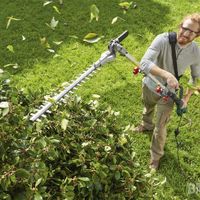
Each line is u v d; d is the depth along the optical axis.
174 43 3.68
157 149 4.48
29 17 6.61
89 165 2.71
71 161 2.65
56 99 2.86
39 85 5.41
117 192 2.80
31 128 2.54
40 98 2.99
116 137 3.02
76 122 2.92
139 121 5.12
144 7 7.20
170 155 4.73
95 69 3.18
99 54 6.07
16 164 2.39
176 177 4.50
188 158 4.74
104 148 2.81
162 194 4.29
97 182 2.64
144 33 6.61
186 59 3.79
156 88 3.89
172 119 5.15
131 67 5.90
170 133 4.99
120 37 3.37
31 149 2.45
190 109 5.34
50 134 2.78
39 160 2.41
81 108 3.06
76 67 5.77
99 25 6.63
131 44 6.37
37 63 5.73
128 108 5.27
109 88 5.52
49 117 2.83
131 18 6.88
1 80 2.80
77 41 6.24
